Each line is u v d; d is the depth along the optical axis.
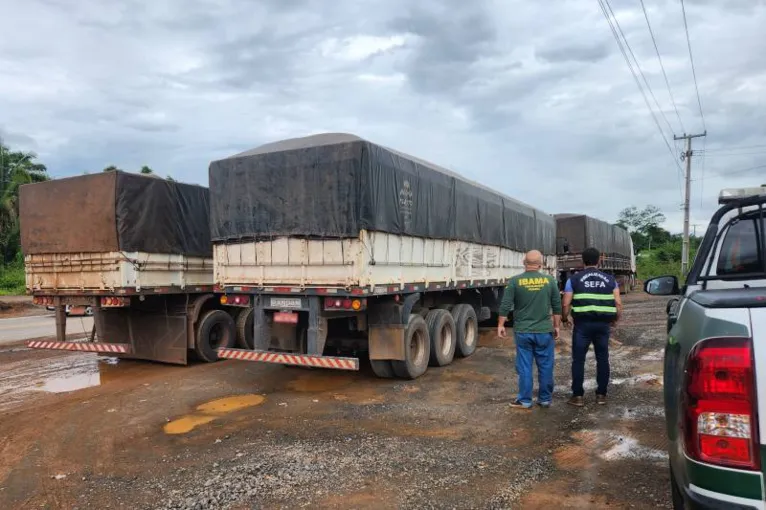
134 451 5.11
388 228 7.16
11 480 4.48
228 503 3.88
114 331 9.75
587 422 5.62
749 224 3.77
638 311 17.36
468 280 10.01
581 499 3.83
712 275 3.77
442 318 8.84
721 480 2.05
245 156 7.65
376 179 6.89
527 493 3.95
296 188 7.15
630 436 5.15
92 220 8.45
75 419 6.20
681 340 2.48
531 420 5.76
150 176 8.80
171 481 4.33
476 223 10.33
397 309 7.61
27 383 8.17
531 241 14.09
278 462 4.64
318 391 7.31
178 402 6.86
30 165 34.72
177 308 9.34
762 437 2.00
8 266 32.84
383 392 7.19
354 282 6.68
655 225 68.25
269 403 6.71
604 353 6.29
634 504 3.73
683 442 2.21
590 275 6.25
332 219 6.85
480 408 6.29
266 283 7.44
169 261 9.02
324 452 4.88
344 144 6.80
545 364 6.23
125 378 8.47
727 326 2.12
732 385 2.04
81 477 4.50
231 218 7.79
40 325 15.40
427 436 5.30
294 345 7.47
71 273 8.80
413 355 8.12
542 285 6.17
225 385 7.76
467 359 9.62
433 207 8.50
